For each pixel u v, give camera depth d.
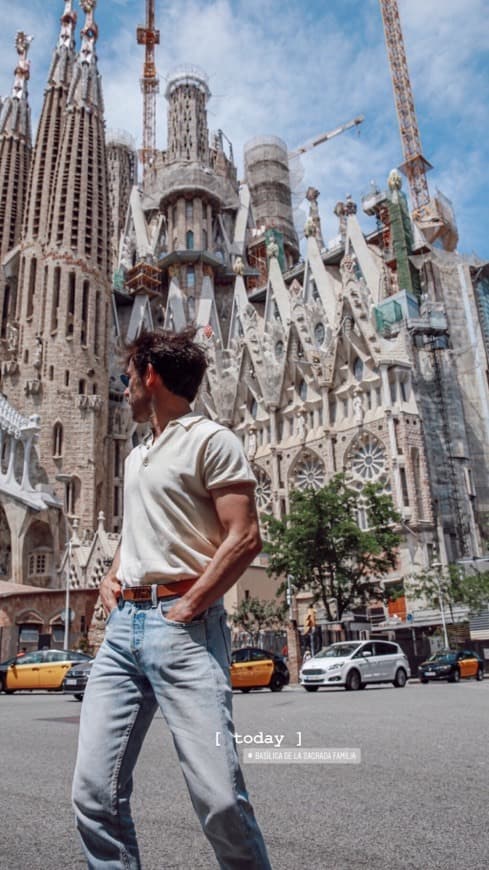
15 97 97.94
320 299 79.81
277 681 28.09
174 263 93.50
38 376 71.44
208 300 90.25
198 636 2.77
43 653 28.55
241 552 2.82
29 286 77.00
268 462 70.06
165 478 3.01
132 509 3.11
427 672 32.16
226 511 2.90
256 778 7.30
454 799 6.05
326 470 63.81
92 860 2.70
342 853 4.44
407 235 74.12
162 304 95.56
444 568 49.31
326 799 6.14
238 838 2.51
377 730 10.85
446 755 8.44
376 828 5.08
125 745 2.82
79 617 45.38
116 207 119.38
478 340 72.44
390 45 107.62
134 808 5.86
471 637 47.62
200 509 3.00
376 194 93.31
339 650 26.61
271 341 75.12
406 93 104.75
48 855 4.46
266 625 50.75
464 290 74.69
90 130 82.44
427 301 68.19
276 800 6.15
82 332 75.12
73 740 10.57
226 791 2.50
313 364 67.06
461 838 4.78
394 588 40.97
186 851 4.52
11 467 62.41
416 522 56.25
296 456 67.25
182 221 94.94
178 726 2.65
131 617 2.88
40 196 82.12
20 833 5.06
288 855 4.41
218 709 2.66
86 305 76.06
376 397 62.09
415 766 7.71
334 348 65.94
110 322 79.19
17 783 7.02
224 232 98.19
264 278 99.81
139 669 2.84
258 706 17.23
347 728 11.12
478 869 4.08
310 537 39.69
